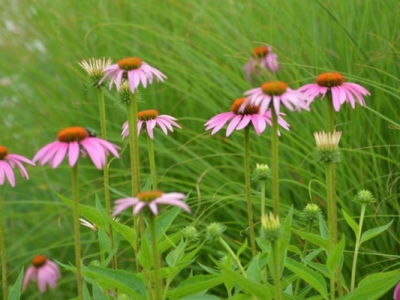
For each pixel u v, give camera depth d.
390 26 4.96
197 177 5.39
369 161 4.80
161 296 3.00
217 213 5.27
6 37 7.45
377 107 4.68
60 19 6.78
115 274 2.88
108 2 6.77
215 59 5.68
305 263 3.14
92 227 3.45
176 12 6.43
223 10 6.09
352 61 5.01
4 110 7.20
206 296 2.94
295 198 5.06
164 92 6.09
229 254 3.08
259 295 2.60
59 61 6.90
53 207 6.24
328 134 2.83
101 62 3.38
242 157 5.34
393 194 4.43
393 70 4.78
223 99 5.63
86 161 6.31
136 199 2.50
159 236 2.98
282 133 5.08
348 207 4.66
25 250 6.47
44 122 6.88
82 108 6.52
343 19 5.07
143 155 5.90
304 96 2.69
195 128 5.76
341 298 2.79
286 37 5.62
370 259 4.51
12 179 3.12
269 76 5.21
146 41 6.32
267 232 2.57
